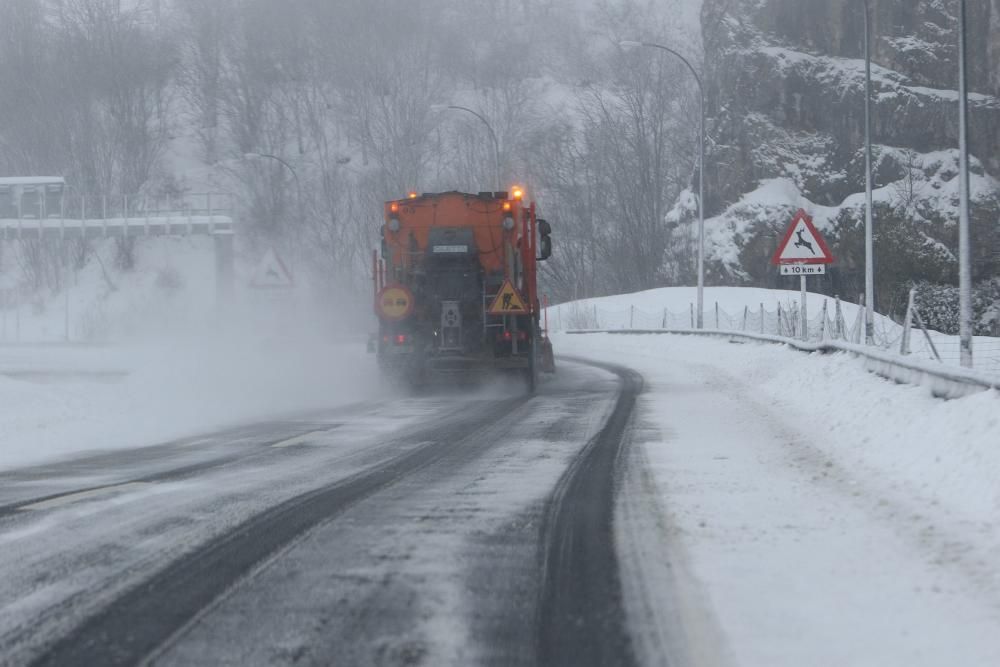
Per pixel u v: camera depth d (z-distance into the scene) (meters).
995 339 40.78
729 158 113.00
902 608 8.28
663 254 126.19
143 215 96.50
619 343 70.12
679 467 15.96
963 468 13.34
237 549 10.59
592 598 8.64
